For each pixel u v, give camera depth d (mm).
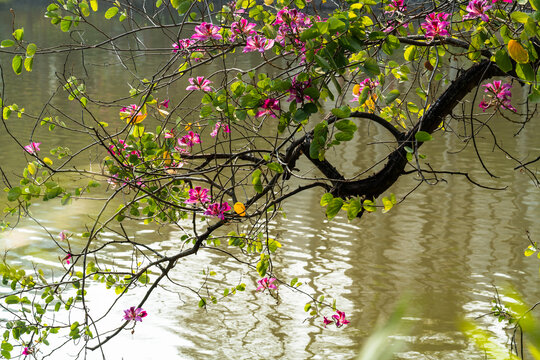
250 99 2875
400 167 3592
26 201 3463
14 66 3188
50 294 3727
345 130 2664
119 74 26312
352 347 7609
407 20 3303
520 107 19172
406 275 9508
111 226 11281
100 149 15617
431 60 3877
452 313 8234
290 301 8812
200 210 3373
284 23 3061
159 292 9000
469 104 19172
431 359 7074
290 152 3518
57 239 10609
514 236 10977
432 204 12594
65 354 7375
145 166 3604
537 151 15664
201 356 7406
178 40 3373
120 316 8352
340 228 11398
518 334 7406
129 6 3443
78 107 20781
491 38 3055
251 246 3801
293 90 2756
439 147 16203
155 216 3816
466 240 10820
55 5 3262
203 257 10188
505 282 9195
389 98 3479
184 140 3771
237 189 11914
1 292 8625
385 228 11445
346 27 2695
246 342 7785
